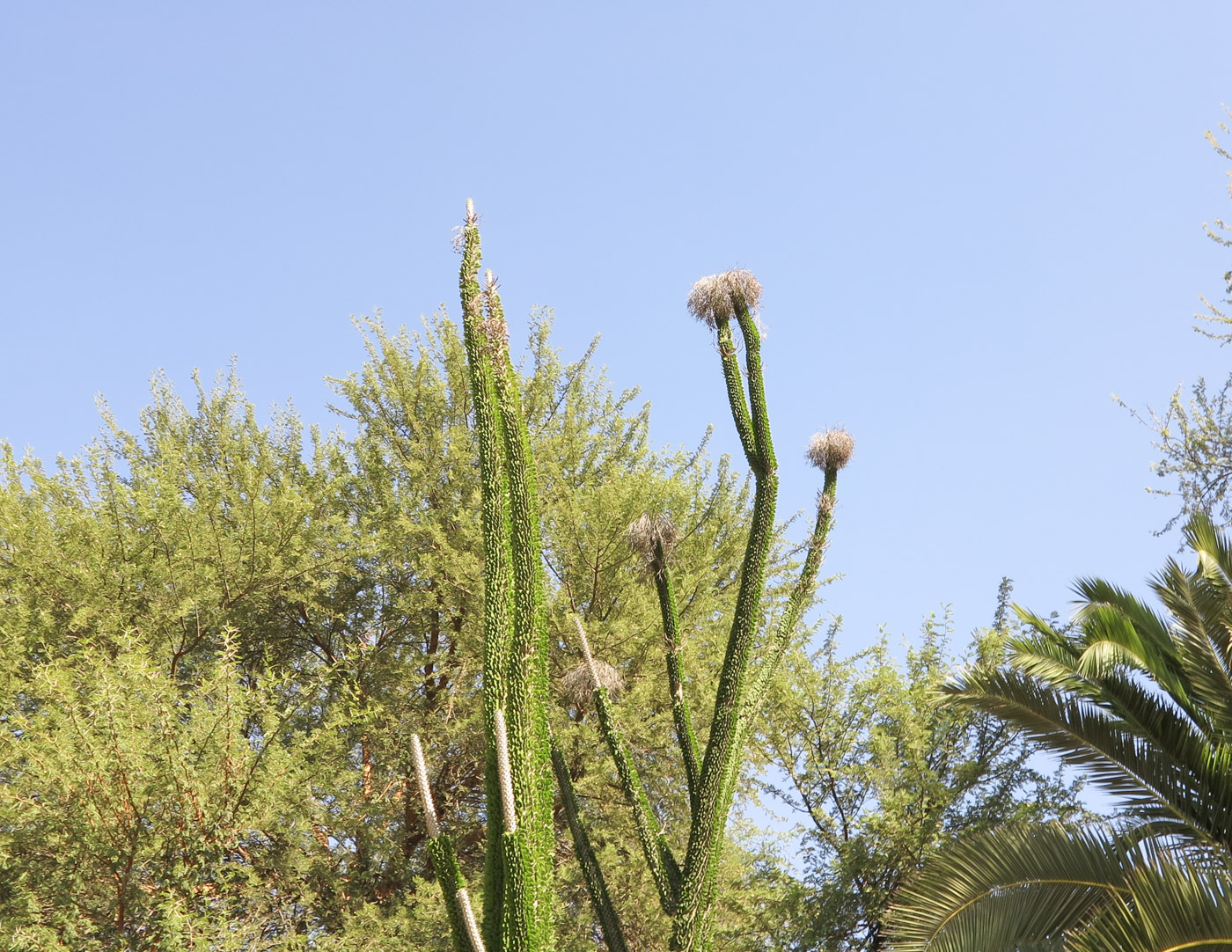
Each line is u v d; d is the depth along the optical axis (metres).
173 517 13.80
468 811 14.46
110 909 10.88
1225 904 6.53
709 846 7.92
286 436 16.50
